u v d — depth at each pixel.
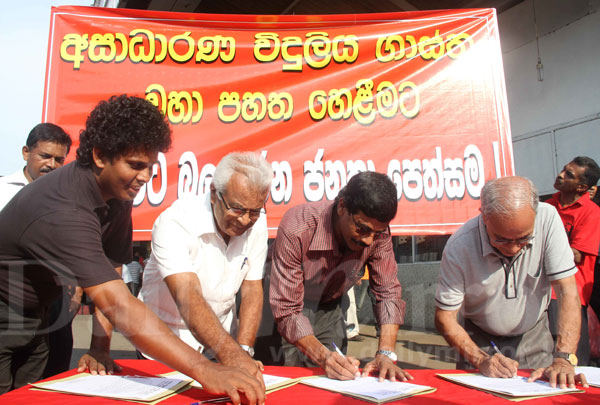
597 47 3.59
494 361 1.40
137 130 1.19
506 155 2.47
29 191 1.28
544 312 1.83
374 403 1.07
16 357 1.53
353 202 1.45
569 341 1.50
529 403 1.09
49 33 2.40
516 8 4.33
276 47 2.51
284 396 1.14
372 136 2.46
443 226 2.41
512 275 1.69
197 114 2.43
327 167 2.44
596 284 2.42
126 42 2.45
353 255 1.69
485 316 1.79
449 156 2.46
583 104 3.71
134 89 2.42
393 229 2.40
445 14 2.57
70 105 2.37
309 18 2.53
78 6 2.43
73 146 2.34
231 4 4.48
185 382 1.23
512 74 4.41
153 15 2.47
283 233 1.67
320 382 1.29
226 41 2.50
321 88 2.49
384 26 2.55
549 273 1.67
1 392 1.40
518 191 1.44
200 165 2.39
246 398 1.06
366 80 2.51
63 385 1.20
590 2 3.65
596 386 1.26
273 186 2.41
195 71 2.46
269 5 4.53
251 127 2.45
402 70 2.52
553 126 3.98
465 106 2.50
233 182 1.37
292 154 2.44
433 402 1.09
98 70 2.41
